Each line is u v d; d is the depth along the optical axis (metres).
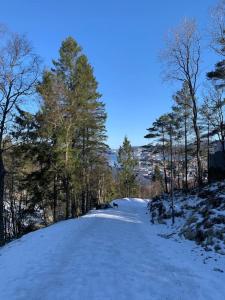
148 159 61.78
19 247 15.21
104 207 40.69
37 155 33.75
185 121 42.44
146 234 19.47
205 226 16.62
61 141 31.20
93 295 8.76
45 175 32.75
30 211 34.59
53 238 15.85
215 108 37.69
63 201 35.88
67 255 12.29
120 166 80.69
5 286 9.55
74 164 32.28
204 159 50.00
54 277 9.91
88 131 40.62
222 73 29.92
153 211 30.52
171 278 10.51
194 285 10.00
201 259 13.20
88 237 15.98
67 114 32.06
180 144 51.97
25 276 10.18
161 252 14.21
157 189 93.50
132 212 35.50
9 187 37.94
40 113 30.97
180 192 37.09
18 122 29.89
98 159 44.72
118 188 79.94
